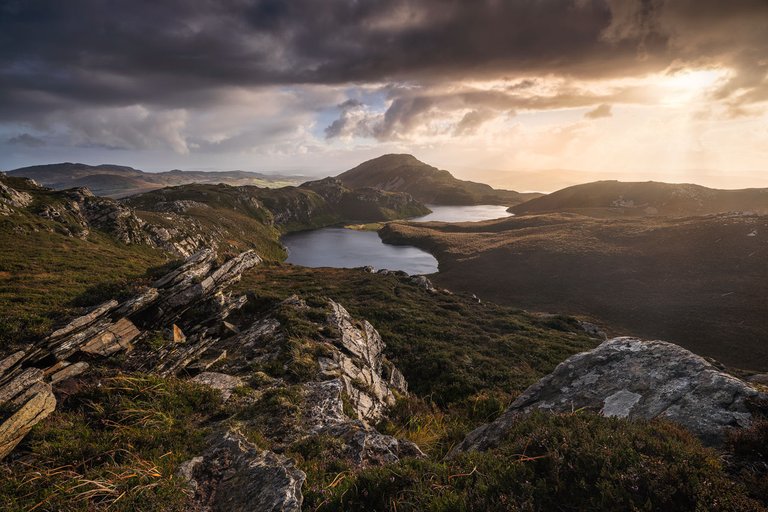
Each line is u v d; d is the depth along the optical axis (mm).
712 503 4648
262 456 8734
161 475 7801
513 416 9688
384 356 27875
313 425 11883
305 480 8039
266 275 61219
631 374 9344
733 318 61625
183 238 105812
